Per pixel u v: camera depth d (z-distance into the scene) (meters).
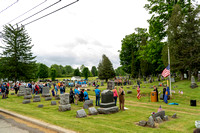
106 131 6.80
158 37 35.53
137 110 12.89
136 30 60.41
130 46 61.47
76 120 8.99
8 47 42.31
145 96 23.17
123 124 8.39
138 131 7.05
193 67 30.48
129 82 42.47
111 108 11.69
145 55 43.19
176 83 32.12
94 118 9.88
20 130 7.50
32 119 9.09
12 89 34.22
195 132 7.04
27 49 44.62
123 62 65.69
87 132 6.65
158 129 7.60
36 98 18.45
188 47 29.98
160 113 9.85
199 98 19.53
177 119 9.98
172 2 33.38
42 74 98.88
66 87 39.81
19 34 43.09
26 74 43.09
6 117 10.20
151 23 34.66
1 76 40.75
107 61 57.12
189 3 32.41
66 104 13.04
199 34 29.58
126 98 22.06
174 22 30.92
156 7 33.50
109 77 56.75
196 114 12.13
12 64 42.03
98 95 15.35
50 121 8.52
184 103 18.00
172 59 31.52
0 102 17.28
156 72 57.53
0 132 7.25
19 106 14.53
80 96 18.55
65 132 6.76
